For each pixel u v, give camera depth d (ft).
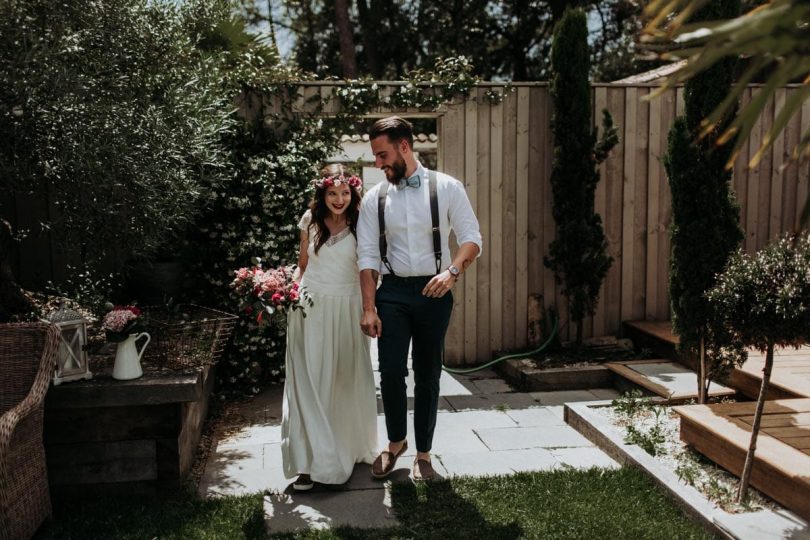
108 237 10.99
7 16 8.92
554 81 16.39
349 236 9.73
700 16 10.62
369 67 51.49
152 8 11.60
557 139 16.55
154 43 11.39
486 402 14.10
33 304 12.05
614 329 17.81
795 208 17.88
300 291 9.60
